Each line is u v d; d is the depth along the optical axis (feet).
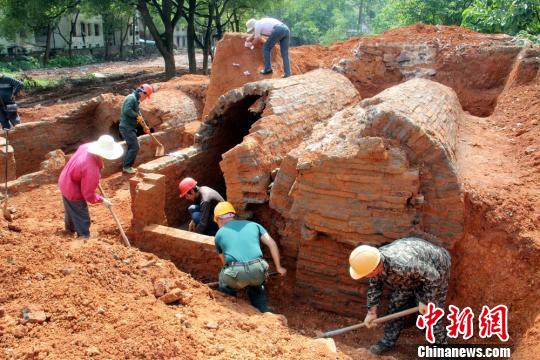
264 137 20.06
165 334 12.33
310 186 16.94
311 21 174.60
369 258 13.55
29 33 104.83
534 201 16.62
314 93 24.67
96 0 76.54
